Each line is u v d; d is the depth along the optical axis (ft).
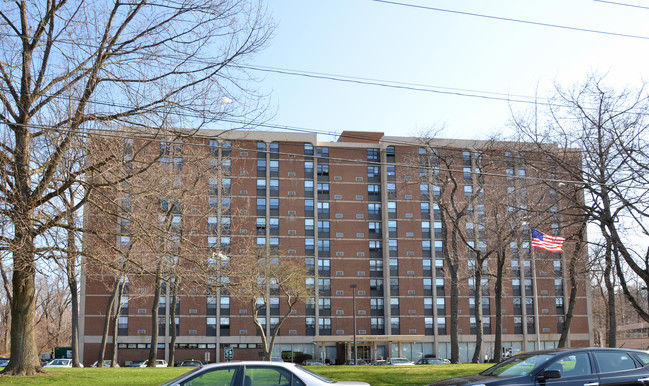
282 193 249.14
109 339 227.81
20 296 72.59
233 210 232.53
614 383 40.06
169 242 74.95
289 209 248.52
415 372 81.00
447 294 251.60
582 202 102.58
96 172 65.87
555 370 39.40
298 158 253.85
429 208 257.14
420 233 254.68
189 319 233.76
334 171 256.73
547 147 104.68
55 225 65.87
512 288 254.06
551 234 116.06
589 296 258.16
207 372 37.17
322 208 252.62
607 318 197.16
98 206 68.23
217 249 79.61
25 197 63.72
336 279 247.70
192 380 36.86
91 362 224.94
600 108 94.79
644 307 270.05
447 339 247.50
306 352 240.12
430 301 250.37
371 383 69.15
